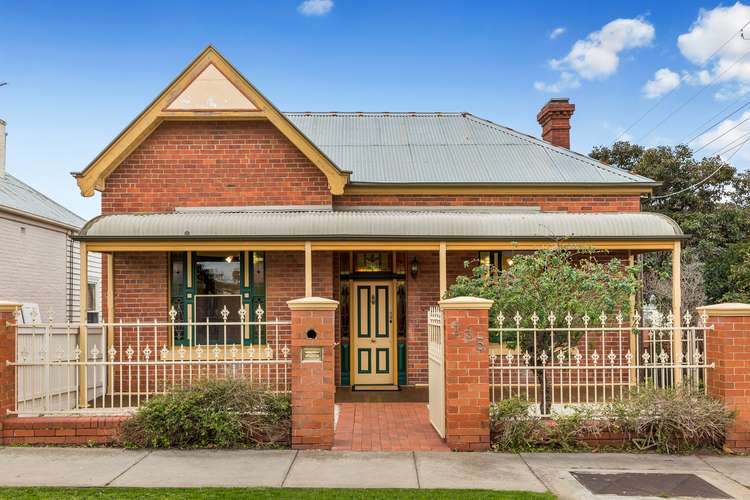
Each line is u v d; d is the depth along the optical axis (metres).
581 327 9.06
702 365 8.36
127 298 12.19
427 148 15.19
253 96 12.43
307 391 8.02
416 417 10.09
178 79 12.42
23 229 17.91
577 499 6.30
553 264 9.61
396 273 13.23
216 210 12.56
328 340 8.02
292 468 7.21
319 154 12.47
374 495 6.26
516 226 11.56
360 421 9.78
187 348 12.10
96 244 10.98
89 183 12.30
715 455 7.90
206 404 8.20
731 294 16.72
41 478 6.83
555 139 17.06
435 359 9.02
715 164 27.59
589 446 8.09
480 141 15.66
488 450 7.97
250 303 12.30
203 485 6.60
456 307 8.06
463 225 11.49
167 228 11.10
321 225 11.32
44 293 19.06
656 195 27.88
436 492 6.38
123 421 8.16
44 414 8.35
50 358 9.15
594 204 13.74
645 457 7.79
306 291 11.23
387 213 12.04
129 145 12.41
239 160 12.68
